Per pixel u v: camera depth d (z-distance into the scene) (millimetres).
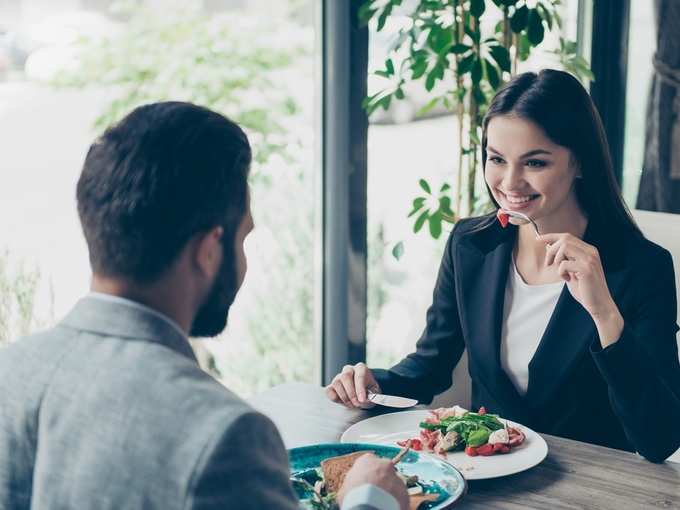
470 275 1928
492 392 1873
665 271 1761
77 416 813
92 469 786
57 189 2258
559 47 3062
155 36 2441
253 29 2580
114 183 844
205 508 741
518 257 1911
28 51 2184
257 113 2611
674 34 3135
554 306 1848
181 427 771
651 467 1445
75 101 2289
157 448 767
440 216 2553
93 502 778
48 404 836
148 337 841
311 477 1340
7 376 870
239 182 890
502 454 1460
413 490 1292
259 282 2670
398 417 1635
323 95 2525
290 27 2568
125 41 2383
